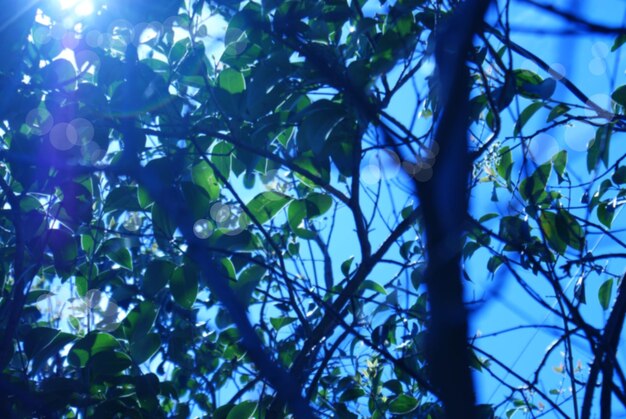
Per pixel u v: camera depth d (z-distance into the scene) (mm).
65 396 2639
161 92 2709
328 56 2445
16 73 2689
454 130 1485
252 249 2701
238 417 2836
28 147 2668
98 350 2695
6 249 3082
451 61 1534
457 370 1336
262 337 3355
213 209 2734
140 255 3604
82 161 2699
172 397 2988
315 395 3357
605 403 2096
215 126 2838
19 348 2756
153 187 2404
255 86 2443
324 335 2965
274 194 2795
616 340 2199
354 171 2486
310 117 2305
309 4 2459
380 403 3326
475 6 1544
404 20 2438
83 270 3160
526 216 2768
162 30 2732
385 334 2811
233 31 2609
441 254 1410
